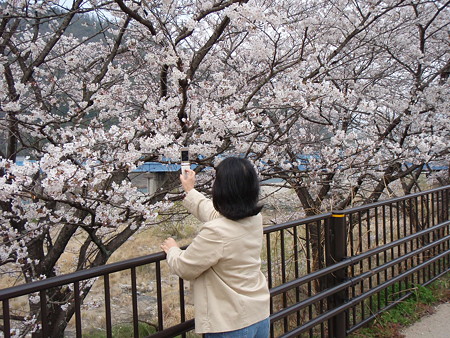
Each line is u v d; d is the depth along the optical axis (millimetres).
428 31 7977
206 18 6008
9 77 5055
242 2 4594
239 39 6516
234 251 1755
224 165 1813
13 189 2932
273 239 6766
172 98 4422
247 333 1759
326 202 7059
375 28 6777
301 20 5816
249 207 1775
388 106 6805
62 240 4762
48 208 4398
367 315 4133
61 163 2988
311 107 4840
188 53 5559
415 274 5195
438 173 8586
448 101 7051
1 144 5617
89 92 5441
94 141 3377
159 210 4223
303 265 6590
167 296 8422
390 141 7328
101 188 4086
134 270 1940
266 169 5668
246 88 6141
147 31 5000
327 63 5840
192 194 2070
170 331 2072
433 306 4125
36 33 5656
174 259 1821
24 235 3910
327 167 5730
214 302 1761
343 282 3193
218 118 4016
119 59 7113
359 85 6973
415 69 7945
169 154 3959
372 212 9016
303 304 2838
